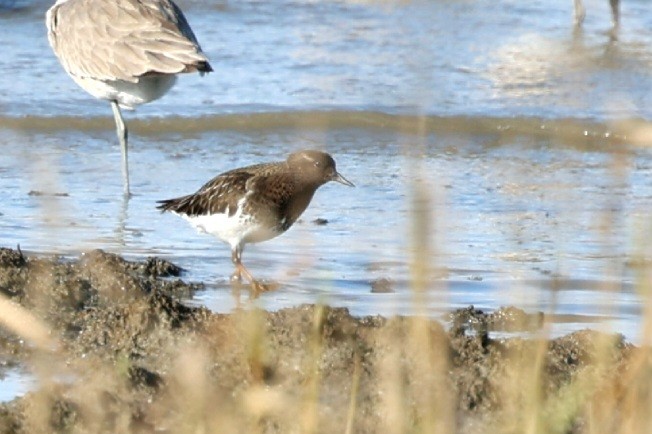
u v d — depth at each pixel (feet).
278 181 42.47
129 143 64.18
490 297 42.01
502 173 59.06
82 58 56.59
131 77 55.31
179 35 55.42
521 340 36.32
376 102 69.51
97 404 32.35
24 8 82.69
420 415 31.24
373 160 61.93
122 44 55.62
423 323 34.32
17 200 53.16
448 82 73.05
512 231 49.85
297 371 34.53
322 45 78.74
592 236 48.52
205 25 82.23
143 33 55.62
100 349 36.17
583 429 30.91
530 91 71.67
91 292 40.75
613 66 76.33
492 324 39.11
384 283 43.50
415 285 34.71
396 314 37.76
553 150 63.77
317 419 30.81
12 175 57.36
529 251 47.34
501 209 53.31
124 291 40.93
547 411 31.42
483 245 48.14
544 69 75.36
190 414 31.71
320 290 42.60
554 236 49.19
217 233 42.98
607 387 32.04
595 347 35.24
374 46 78.64
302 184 42.75
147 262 44.19
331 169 42.96
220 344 35.99
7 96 69.21
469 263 45.85
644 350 31.17
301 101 69.77
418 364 34.09
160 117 67.05
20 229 48.80
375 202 54.34
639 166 57.21
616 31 83.15
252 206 42.04
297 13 84.02
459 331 36.96
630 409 29.76
